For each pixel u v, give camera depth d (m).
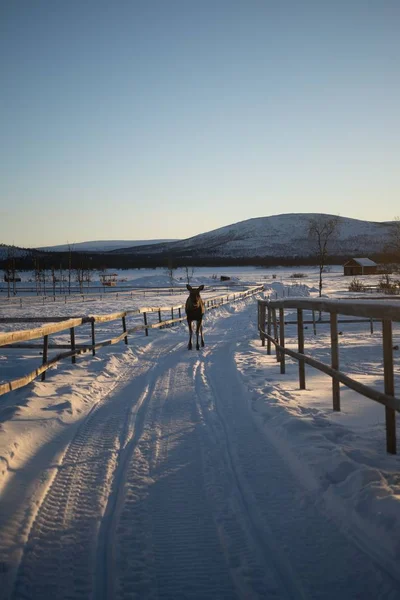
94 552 3.23
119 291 67.38
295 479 4.29
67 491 4.20
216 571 2.99
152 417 6.61
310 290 48.00
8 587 2.81
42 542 3.35
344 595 2.66
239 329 19.58
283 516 3.62
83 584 2.88
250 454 4.99
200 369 10.38
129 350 12.84
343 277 90.38
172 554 3.20
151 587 2.85
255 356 11.55
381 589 2.67
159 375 9.79
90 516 3.75
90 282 94.81
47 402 7.08
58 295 60.06
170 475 4.51
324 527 3.41
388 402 4.18
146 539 3.39
